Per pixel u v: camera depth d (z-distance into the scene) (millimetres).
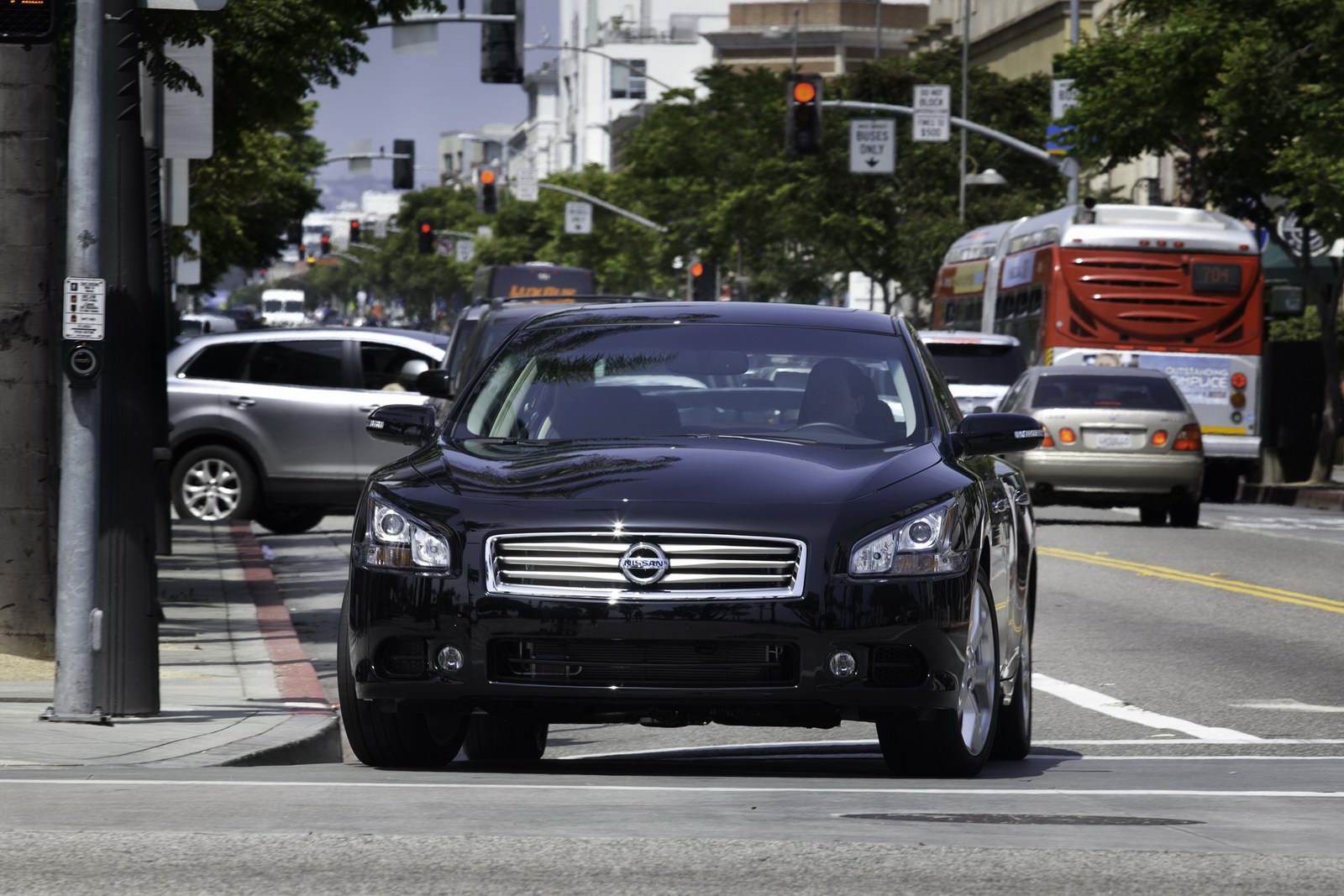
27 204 31562
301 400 60312
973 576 20672
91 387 25094
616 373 23422
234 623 37781
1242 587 48125
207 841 16266
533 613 19953
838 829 17141
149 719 25562
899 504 20531
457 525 20375
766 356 23578
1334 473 105250
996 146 177625
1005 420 23000
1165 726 28234
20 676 30094
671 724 20562
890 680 20188
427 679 20312
